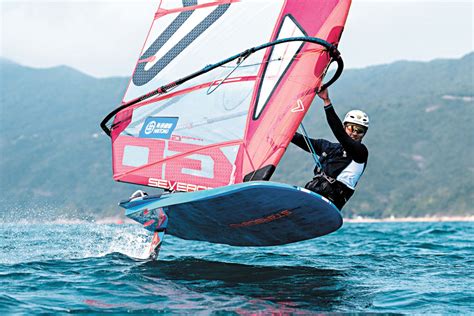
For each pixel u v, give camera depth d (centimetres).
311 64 1645
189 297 1429
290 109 1647
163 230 1869
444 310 1359
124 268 1752
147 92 1828
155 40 1847
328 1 1659
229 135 1709
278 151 1638
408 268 1928
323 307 1370
